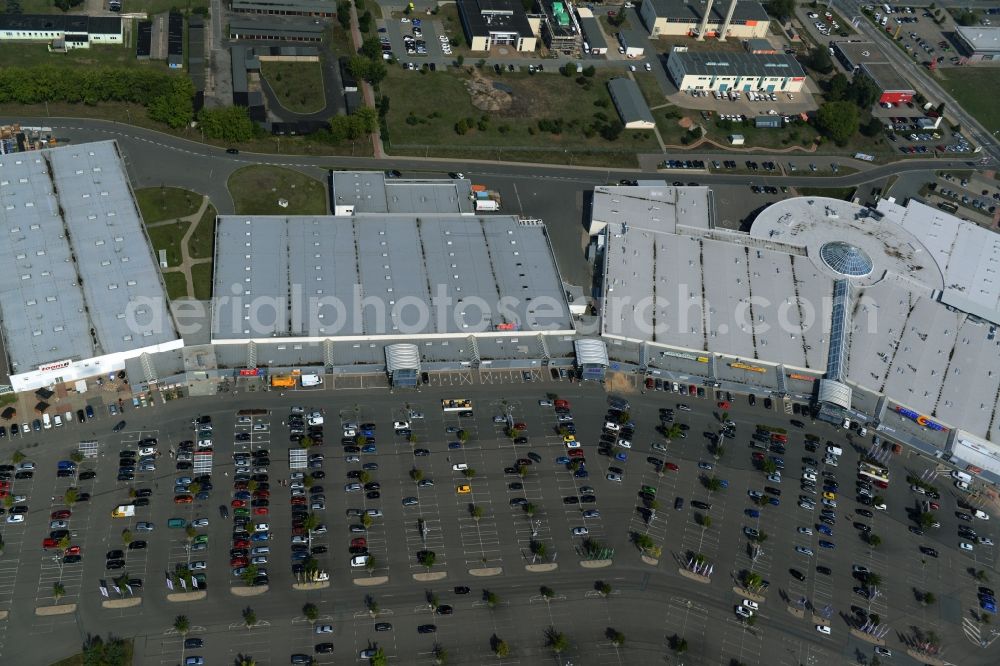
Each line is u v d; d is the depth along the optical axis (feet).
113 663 648.38
